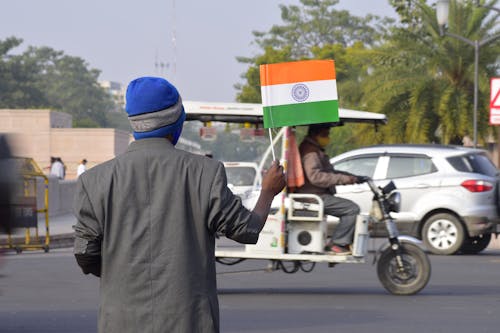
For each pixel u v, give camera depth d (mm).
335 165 25438
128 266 5145
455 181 24812
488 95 47688
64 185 49375
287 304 15375
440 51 48625
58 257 24922
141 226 5172
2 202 11703
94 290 17219
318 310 14664
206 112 16922
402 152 25266
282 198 16266
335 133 63438
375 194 16406
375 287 17766
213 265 5277
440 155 25141
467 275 19859
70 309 14719
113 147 91625
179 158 5258
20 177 11859
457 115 46812
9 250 27609
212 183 5219
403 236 16562
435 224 24984
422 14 49250
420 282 16406
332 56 97250
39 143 91125
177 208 5176
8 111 91000
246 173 34094
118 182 5219
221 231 5273
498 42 48312
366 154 25422
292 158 16312
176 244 5145
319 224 16266
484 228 24625
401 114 48844
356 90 57031
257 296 16422
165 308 5098
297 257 16156
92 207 5223
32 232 31984
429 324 13320
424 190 24969
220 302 15633
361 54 51406
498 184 24891
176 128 5469
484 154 25844
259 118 17484
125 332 5117
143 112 5371
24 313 14273
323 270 21016
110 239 5191
